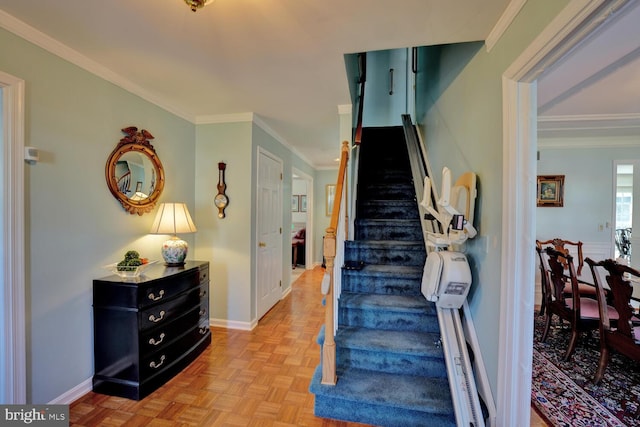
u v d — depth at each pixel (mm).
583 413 1758
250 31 1608
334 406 1686
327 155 5250
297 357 2426
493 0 1312
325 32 1611
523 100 1297
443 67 2521
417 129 3596
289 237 4445
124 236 2246
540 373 2191
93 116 1975
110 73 2086
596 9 850
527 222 1290
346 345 1866
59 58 1749
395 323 2080
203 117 3084
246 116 3008
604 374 2141
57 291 1746
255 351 2531
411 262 2559
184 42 1723
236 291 3051
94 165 1988
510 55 1351
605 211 3967
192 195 3078
